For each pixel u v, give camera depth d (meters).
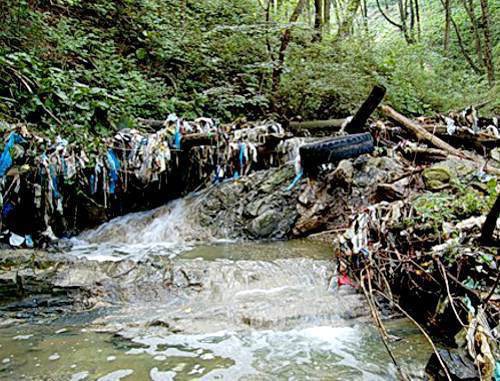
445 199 3.73
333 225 5.33
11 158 4.29
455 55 15.83
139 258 4.35
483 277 2.90
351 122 5.86
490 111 8.75
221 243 5.12
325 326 3.22
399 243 3.51
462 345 2.72
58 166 4.63
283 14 11.06
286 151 5.84
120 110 5.88
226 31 8.70
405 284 3.42
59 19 7.00
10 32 5.61
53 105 5.22
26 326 3.20
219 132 5.48
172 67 8.05
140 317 3.34
